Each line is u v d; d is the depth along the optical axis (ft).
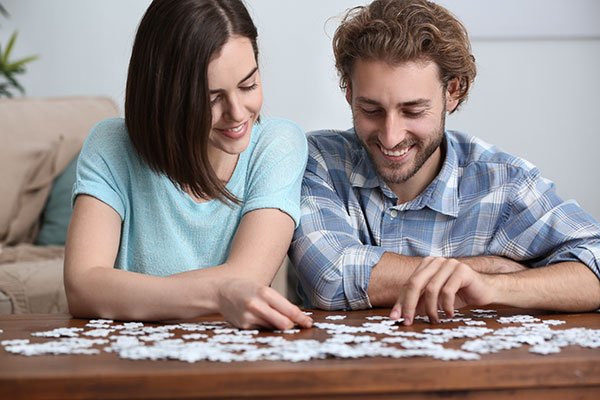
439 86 5.95
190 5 5.37
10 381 3.45
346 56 6.09
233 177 6.19
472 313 5.56
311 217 6.39
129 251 6.27
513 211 6.64
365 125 5.98
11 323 5.18
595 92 16.07
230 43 5.36
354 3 16.63
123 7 16.83
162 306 5.15
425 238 6.70
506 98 16.16
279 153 6.20
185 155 5.63
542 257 6.57
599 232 6.35
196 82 5.37
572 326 4.93
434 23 5.96
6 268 10.54
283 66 16.71
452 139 6.93
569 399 3.78
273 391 3.52
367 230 6.73
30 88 16.99
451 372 3.63
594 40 16.05
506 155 6.81
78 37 16.92
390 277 5.90
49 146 13.67
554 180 16.24
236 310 4.76
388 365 3.59
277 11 16.65
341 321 5.08
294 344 4.11
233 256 5.72
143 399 3.48
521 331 4.58
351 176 6.75
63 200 13.42
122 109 16.92
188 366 3.63
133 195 6.17
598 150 16.15
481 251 6.69
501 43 16.07
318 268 6.04
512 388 3.71
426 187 6.68
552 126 16.16
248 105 5.52
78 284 5.44
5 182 13.19
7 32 16.96
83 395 3.47
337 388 3.55
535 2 15.92
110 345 4.24
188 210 6.16
